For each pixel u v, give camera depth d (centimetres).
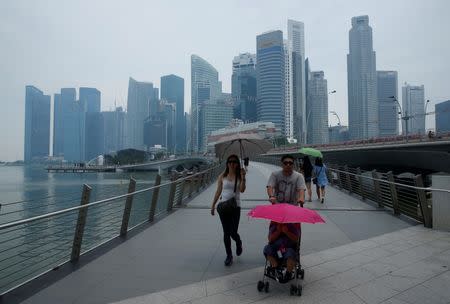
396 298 502
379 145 5278
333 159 7112
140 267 636
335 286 545
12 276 937
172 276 590
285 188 589
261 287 523
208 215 1173
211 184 2519
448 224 920
